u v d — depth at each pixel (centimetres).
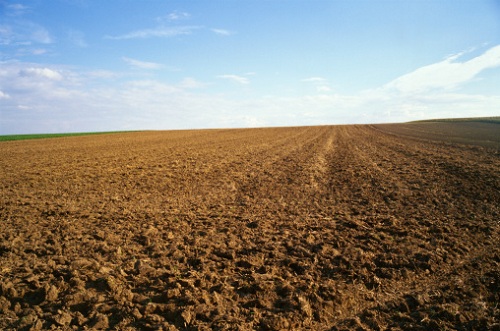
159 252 673
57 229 805
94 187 1326
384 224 857
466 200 1063
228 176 1583
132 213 962
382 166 1825
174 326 436
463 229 801
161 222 879
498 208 966
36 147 3216
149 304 477
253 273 589
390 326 445
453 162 1811
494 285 536
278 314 466
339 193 1230
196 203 1097
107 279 538
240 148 2998
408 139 3681
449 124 7181
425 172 1574
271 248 707
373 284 553
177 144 3516
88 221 881
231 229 819
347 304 499
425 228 811
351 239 748
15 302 489
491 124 6806
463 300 498
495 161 1814
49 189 1278
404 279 573
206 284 548
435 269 604
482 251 677
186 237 761
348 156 2312
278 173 1659
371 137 4147
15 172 1647
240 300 504
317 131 5875
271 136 4781
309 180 1468
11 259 632
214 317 459
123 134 5953
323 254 669
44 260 631
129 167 1820
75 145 3466
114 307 476
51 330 424
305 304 482
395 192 1196
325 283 553
